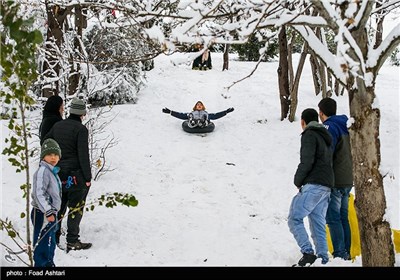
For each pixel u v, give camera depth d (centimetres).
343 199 575
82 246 603
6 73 346
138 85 1471
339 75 457
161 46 415
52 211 491
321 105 602
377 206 456
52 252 507
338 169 564
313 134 534
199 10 454
